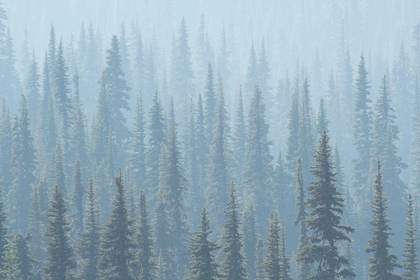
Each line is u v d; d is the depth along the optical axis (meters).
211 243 138.50
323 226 122.94
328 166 126.00
